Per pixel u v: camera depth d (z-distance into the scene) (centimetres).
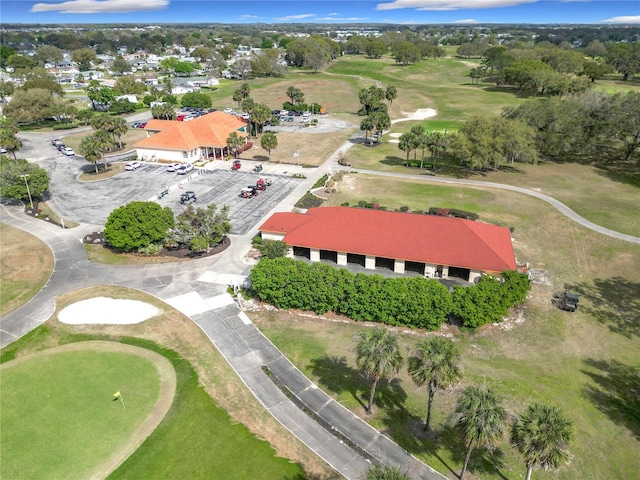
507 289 5134
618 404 4106
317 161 11069
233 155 11488
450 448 3669
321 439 3744
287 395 4197
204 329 5112
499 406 3044
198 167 10569
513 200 8669
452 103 18150
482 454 3612
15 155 11406
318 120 15738
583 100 10962
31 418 3962
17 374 4472
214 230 6675
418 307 4925
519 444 2925
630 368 4553
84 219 7875
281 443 3706
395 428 3847
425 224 6294
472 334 5028
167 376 4431
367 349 3500
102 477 3434
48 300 5662
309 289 5216
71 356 4703
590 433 3791
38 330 5125
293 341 4912
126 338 4975
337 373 4459
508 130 9819
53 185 9488
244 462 3544
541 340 4956
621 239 7131
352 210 6656
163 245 6869
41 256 6694
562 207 8344
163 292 5797
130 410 4038
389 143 12725
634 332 5081
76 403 4119
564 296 5541
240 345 4856
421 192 9056
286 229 6631
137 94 19900
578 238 7194
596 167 10581
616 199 8681
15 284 6000
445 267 5944
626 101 10331
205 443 3712
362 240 6216
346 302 5172
